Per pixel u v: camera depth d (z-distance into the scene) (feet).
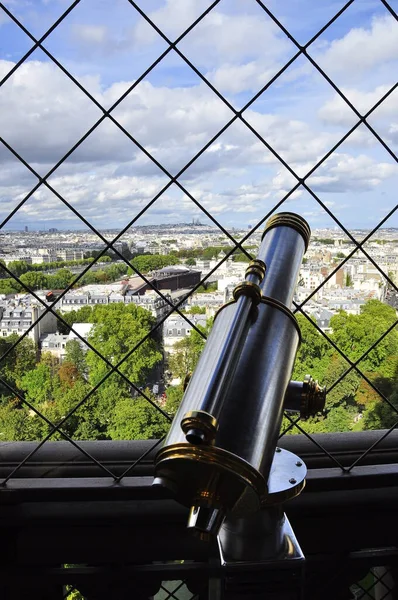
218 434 2.90
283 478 3.91
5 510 5.57
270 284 4.25
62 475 5.90
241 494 2.82
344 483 5.84
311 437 6.32
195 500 2.86
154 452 6.05
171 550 5.80
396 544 6.10
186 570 5.88
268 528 3.81
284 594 3.84
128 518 5.66
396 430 6.57
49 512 5.61
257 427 3.03
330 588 6.20
